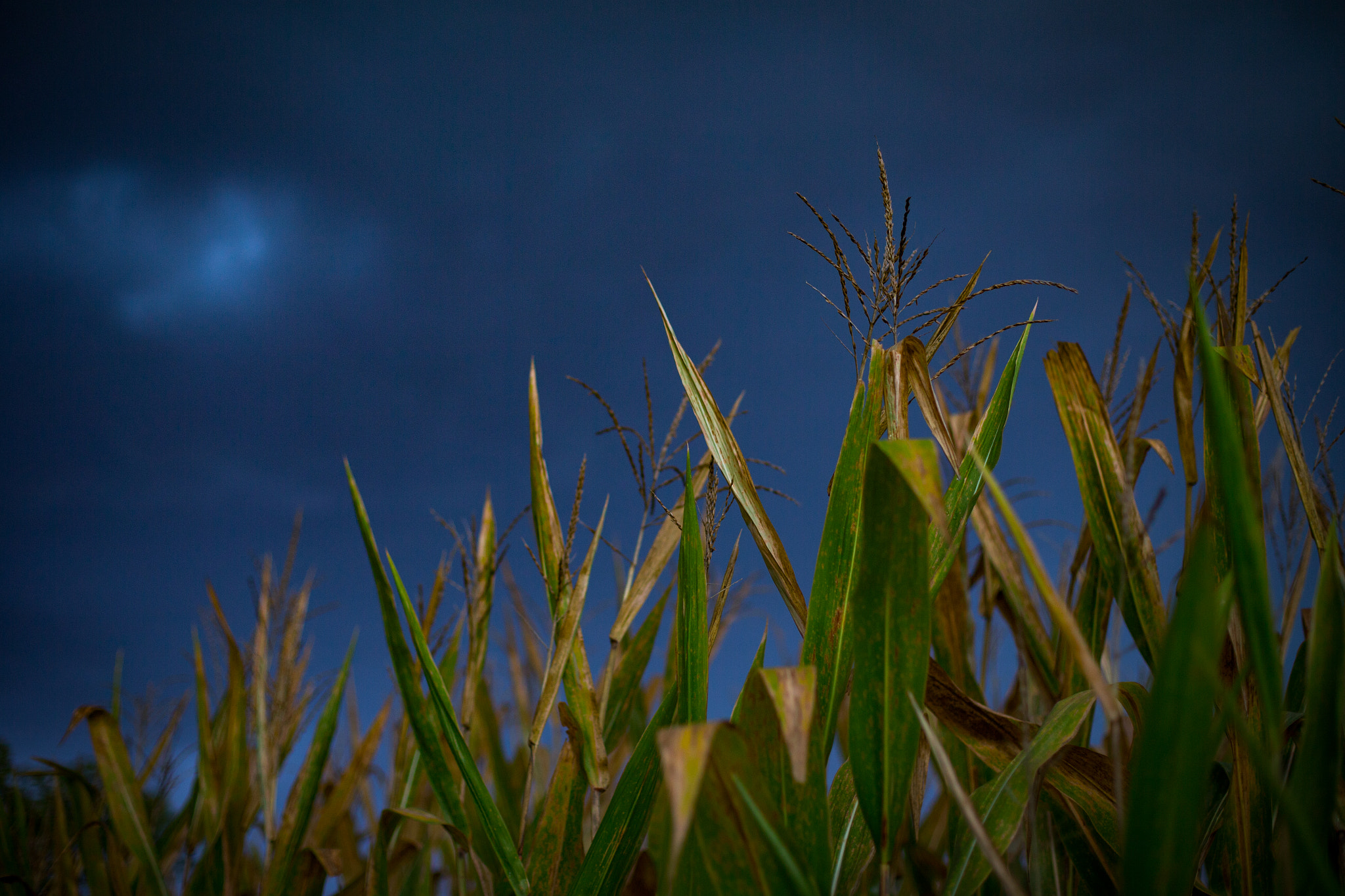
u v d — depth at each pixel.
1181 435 2.21
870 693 1.96
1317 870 1.69
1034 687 2.39
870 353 2.18
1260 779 2.05
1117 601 2.14
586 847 2.52
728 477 2.22
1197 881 2.09
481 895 2.47
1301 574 2.16
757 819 1.85
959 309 2.16
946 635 2.45
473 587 2.64
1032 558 1.78
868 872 2.23
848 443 2.17
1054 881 2.13
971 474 2.18
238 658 3.20
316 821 3.11
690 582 2.18
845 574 2.15
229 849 3.03
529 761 2.41
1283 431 2.07
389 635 2.45
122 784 2.99
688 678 2.17
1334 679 1.79
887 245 2.14
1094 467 2.18
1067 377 2.22
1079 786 2.09
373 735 3.23
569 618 2.44
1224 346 2.15
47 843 3.05
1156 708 1.73
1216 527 2.11
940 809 2.72
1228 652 2.09
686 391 2.26
